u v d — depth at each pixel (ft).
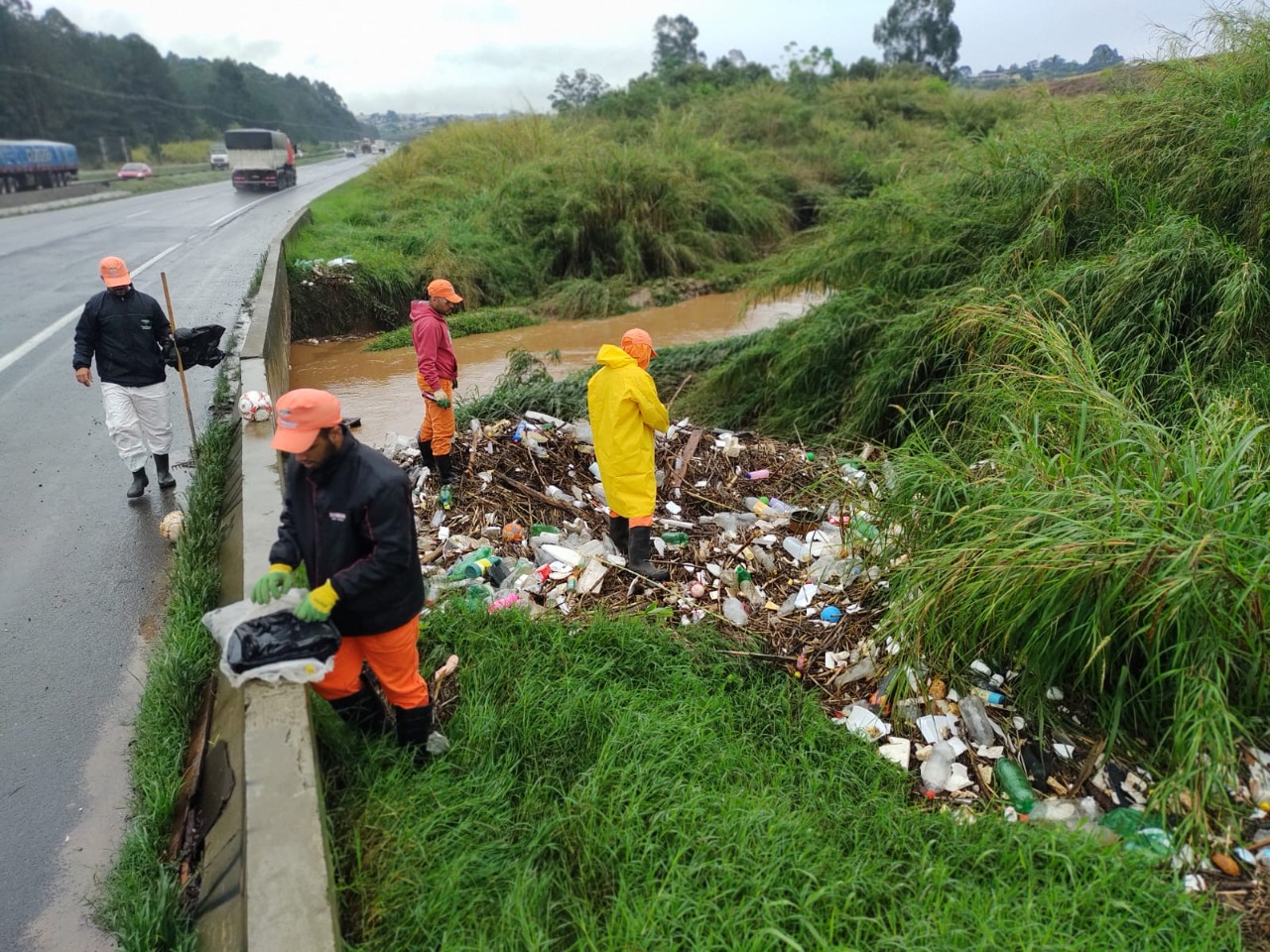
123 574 17.93
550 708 12.46
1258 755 11.51
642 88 131.54
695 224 71.36
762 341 33.24
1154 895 9.45
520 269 62.34
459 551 18.72
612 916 8.84
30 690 14.26
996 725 12.68
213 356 22.33
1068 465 14.14
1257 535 11.77
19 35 198.59
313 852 8.69
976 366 22.99
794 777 11.71
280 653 9.39
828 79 137.59
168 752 12.41
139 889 10.23
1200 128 24.50
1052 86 36.04
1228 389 19.62
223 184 148.56
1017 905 9.21
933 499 15.40
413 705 11.02
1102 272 22.49
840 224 33.17
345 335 51.67
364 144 370.32
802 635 15.46
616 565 17.52
